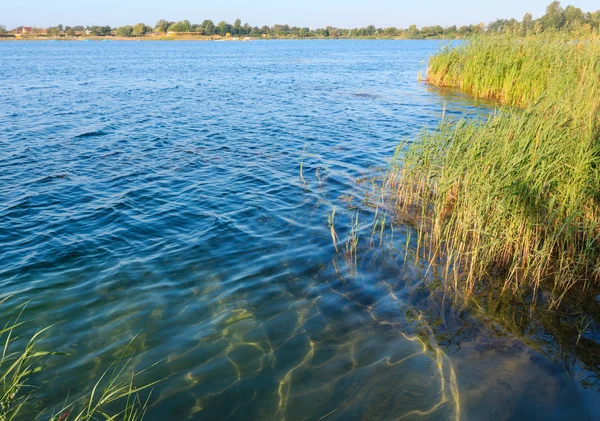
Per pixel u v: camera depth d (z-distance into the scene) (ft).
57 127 55.47
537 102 26.81
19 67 149.38
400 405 13.93
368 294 20.24
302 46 371.97
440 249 24.34
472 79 80.33
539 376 15.02
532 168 21.71
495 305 19.34
